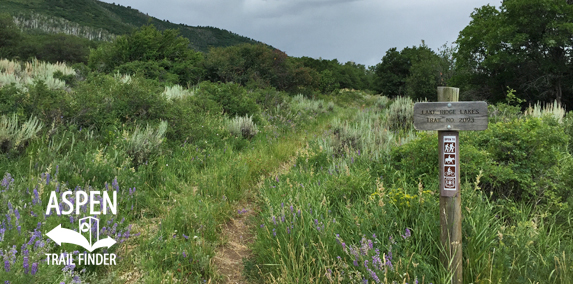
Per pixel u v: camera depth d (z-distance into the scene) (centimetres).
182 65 2227
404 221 337
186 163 630
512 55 1683
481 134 475
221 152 753
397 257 286
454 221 268
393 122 1004
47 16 19988
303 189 452
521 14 1666
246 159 688
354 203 398
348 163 599
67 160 500
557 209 371
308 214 363
